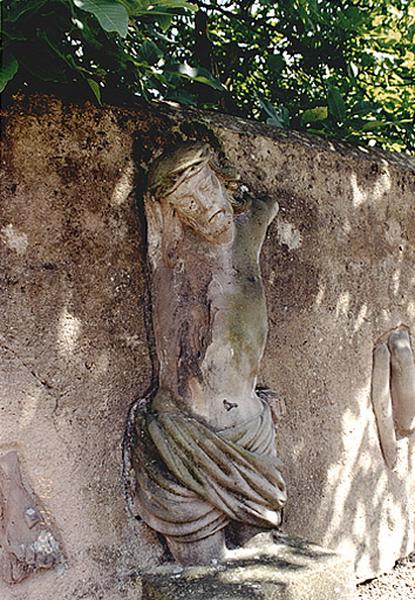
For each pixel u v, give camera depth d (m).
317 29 3.38
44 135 2.12
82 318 2.15
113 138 2.24
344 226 2.81
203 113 2.52
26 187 2.08
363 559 2.84
